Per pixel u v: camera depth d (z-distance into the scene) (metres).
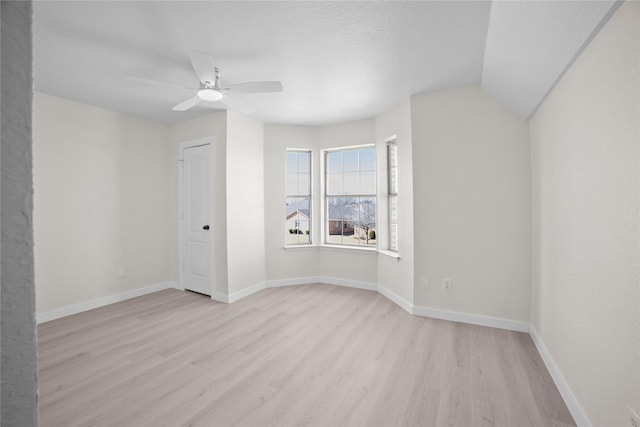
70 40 2.11
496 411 1.72
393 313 3.17
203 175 3.80
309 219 4.45
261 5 1.77
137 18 1.88
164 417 1.67
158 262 4.04
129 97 3.15
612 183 1.34
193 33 2.04
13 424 0.29
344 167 4.29
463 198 2.91
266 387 1.93
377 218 3.88
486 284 2.84
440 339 2.57
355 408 1.74
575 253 1.71
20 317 0.29
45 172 3.02
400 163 3.37
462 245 2.92
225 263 3.59
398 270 3.45
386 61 2.43
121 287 3.65
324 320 3.00
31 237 0.29
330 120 4.03
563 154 1.88
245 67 2.51
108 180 3.53
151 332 2.74
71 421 1.64
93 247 3.39
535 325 2.54
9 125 0.28
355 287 4.12
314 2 1.75
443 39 2.12
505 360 2.23
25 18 0.29
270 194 4.16
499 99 2.74
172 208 4.16
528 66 2.02
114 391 1.89
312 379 2.01
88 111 3.36
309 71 2.59
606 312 1.39
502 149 2.76
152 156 3.97
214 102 3.28
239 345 2.49
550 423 1.63
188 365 2.19
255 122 3.99
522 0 1.56
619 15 1.26
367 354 2.33
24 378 0.29
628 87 1.22
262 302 3.54
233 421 1.64
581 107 1.63
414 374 2.07
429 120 3.04
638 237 1.18
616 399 1.32
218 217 3.65
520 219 2.71
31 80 0.29
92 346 2.47
